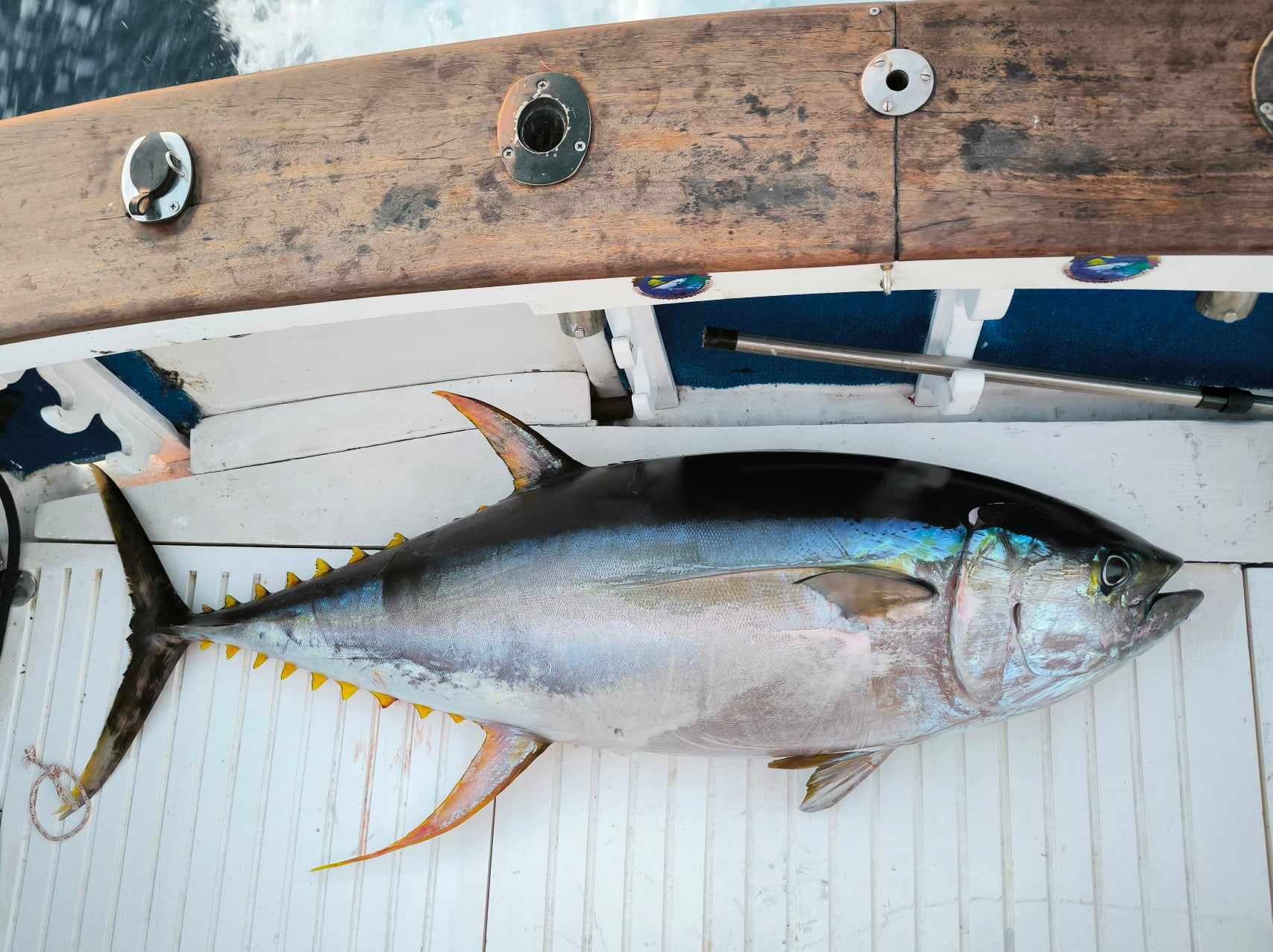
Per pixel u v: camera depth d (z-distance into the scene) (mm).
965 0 862
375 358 1438
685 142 874
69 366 1372
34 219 958
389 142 914
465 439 1461
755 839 1326
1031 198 833
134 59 1593
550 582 1190
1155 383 1306
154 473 1570
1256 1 829
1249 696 1302
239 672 1441
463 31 1526
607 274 875
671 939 1312
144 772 1423
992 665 1122
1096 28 844
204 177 934
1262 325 1285
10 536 1484
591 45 896
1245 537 1329
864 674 1131
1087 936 1265
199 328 968
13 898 1406
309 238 914
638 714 1187
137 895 1392
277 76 941
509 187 891
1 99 1611
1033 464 1366
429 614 1230
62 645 1480
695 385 1480
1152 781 1295
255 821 1399
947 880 1293
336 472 1477
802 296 1306
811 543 1151
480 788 1268
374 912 1355
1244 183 815
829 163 857
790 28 875
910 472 1208
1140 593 1142
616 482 1234
